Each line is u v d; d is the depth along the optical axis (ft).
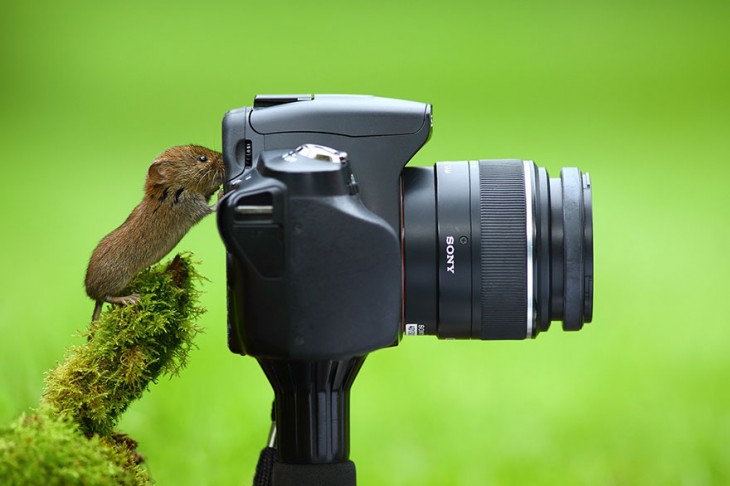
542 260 4.28
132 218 4.48
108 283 4.44
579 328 4.31
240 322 4.17
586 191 4.29
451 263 4.27
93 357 4.29
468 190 4.28
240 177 4.24
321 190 4.13
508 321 4.29
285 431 4.25
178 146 4.53
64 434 4.10
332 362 4.22
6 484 4.04
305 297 4.14
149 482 4.30
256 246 4.13
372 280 4.15
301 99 4.28
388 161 4.24
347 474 4.25
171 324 4.33
